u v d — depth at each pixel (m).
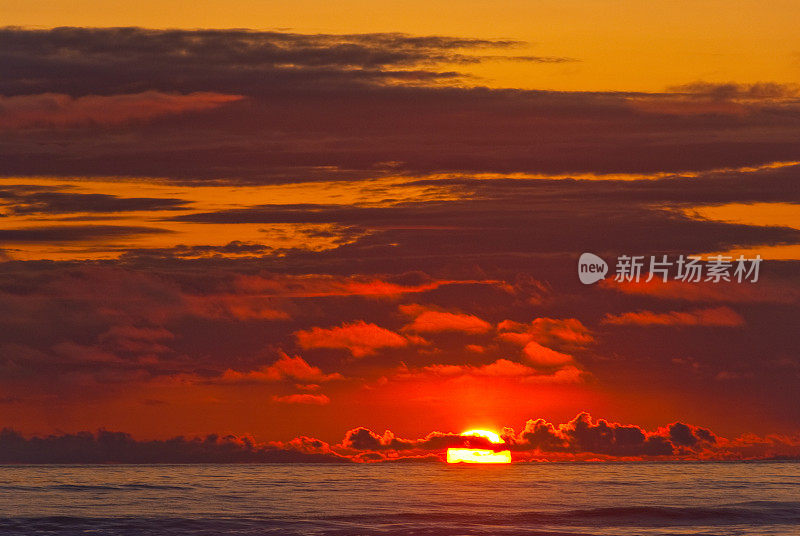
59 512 75.81
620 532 61.34
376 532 61.69
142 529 63.72
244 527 64.56
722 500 86.62
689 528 63.81
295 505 82.62
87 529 64.12
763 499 87.75
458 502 85.94
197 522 67.31
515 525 65.75
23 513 74.81
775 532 61.34
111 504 84.25
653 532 61.41
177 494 98.62
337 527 64.38
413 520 68.81
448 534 60.56
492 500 88.56
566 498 90.81
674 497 91.44
